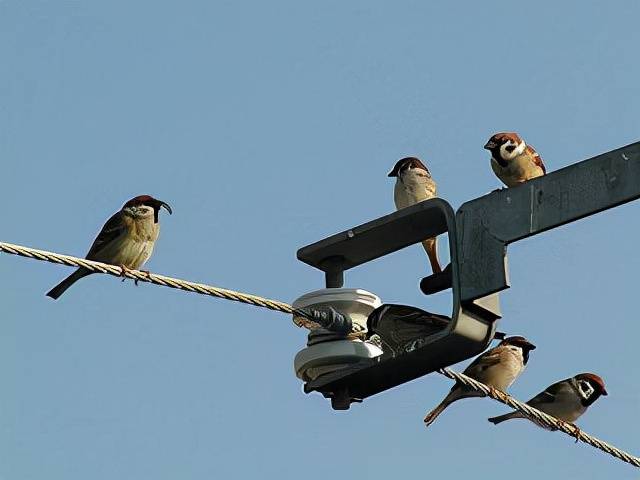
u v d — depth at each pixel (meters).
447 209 9.33
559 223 8.48
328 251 10.73
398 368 9.69
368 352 10.59
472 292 8.92
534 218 8.66
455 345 9.26
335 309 10.81
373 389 10.01
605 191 8.25
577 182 8.41
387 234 10.32
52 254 10.55
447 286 9.93
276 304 10.68
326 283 10.99
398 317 10.84
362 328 10.83
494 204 8.89
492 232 8.87
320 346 10.59
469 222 9.01
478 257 8.93
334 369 10.58
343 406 10.01
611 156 8.27
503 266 8.80
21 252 10.23
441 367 9.62
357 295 10.87
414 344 9.38
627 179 8.16
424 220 9.89
